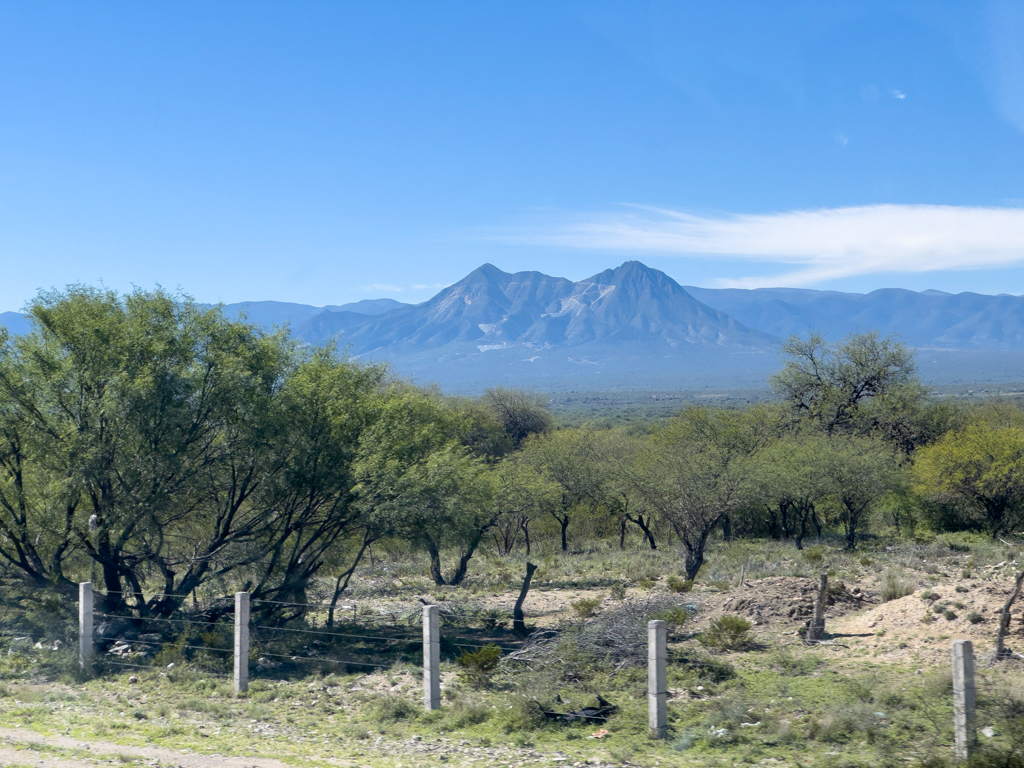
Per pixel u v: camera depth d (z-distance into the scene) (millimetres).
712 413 47000
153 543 18438
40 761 8539
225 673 14336
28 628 16609
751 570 27469
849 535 37156
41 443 16266
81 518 16641
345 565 22625
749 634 16672
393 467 19141
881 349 49875
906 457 45875
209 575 18875
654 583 27062
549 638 16625
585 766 8945
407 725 10891
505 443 55188
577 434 48656
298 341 20766
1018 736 8734
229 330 18656
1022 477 36281
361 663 15086
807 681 12750
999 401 63812
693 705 11430
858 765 8656
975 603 15172
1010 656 12711
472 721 11031
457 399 54250
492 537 39062
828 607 18344
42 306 17203
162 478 17188
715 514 27406
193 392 17766
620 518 47312
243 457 18641
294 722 11109
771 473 33188
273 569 19812
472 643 17734
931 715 10023
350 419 19828
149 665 14617
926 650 13938
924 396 50312
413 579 33281
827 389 49125
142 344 17078
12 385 16562
